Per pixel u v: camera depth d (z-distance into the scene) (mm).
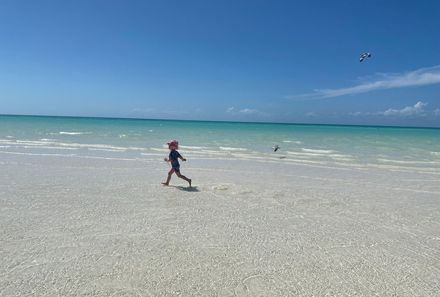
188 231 7590
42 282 5191
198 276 5562
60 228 7477
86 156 19016
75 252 6281
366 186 13305
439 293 5270
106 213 8688
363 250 6898
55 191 10758
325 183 13664
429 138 49781
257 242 7109
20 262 5812
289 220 8727
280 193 11633
